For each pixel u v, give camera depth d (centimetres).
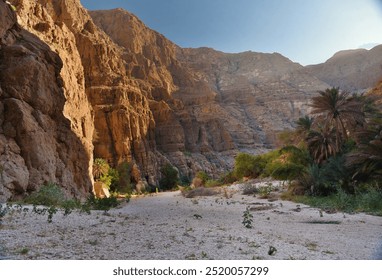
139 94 8281
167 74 13550
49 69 2998
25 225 1023
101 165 5516
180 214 1619
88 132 4512
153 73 12106
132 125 7369
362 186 2219
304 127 3922
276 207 1894
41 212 1308
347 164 2127
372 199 1752
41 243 765
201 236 927
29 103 2605
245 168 5016
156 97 10956
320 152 3116
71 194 2888
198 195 3356
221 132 11800
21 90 2541
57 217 1262
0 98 2402
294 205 2017
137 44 12588
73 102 4031
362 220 1353
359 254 746
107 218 1351
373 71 19325
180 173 8806
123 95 7469
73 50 4731
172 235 932
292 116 15862
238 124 13225
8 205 1398
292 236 988
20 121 2356
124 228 1069
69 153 3027
